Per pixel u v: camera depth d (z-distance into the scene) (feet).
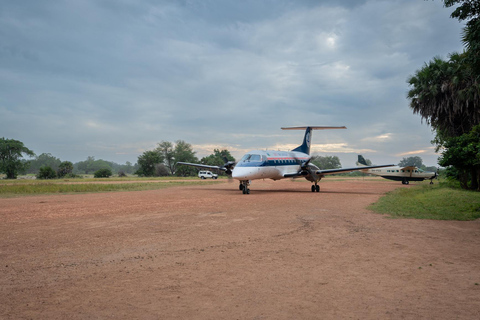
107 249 19.10
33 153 288.92
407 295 11.55
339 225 27.14
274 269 14.87
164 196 62.13
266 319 9.68
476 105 74.90
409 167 127.44
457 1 32.14
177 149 315.58
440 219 30.27
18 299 11.41
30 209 40.86
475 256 17.02
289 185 115.03
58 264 15.93
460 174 70.23
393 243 20.25
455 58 78.28
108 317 9.87
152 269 15.01
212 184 118.42
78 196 64.28
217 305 10.77
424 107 84.48
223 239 21.76
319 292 11.93
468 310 10.21
